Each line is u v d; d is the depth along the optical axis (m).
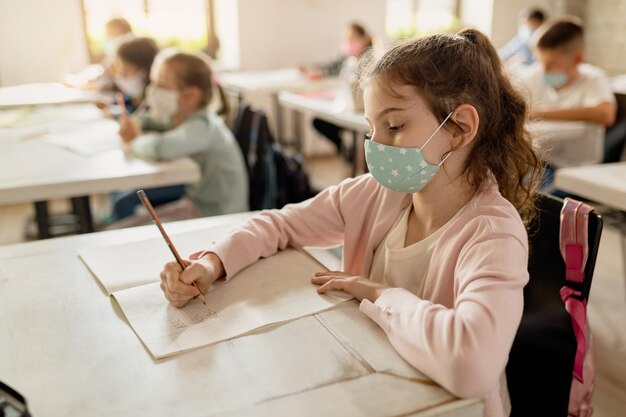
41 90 3.82
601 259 2.83
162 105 2.16
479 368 0.69
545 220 1.02
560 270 0.99
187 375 0.73
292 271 1.02
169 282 0.91
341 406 0.67
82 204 2.36
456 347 0.70
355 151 3.48
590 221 0.96
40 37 4.36
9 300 0.94
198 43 5.11
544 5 5.60
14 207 3.86
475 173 0.90
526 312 1.03
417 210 0.99
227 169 2.20
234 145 2.27
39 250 1.14
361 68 0.95
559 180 1.81
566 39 2.70
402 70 0.84
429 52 0.85
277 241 1.10
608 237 3.08
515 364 1.04
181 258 1.03
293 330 0.83
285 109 5.12
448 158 0.90
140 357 0.77
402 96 0.84
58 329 0.85
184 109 2.17
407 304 0.81
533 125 1.07
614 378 1.88
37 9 4.31
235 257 1.00
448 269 0.89
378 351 0.78
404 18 5.53
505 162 0.93
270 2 4.98
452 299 0.89
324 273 0.99
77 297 0.95
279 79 4.56
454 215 0.94
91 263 1.06
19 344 0.81
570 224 0.98
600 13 5.18
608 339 2.12
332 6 5.19
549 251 1.01
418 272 0.96
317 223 1.14
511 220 0.86
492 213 0.88
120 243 1.17
